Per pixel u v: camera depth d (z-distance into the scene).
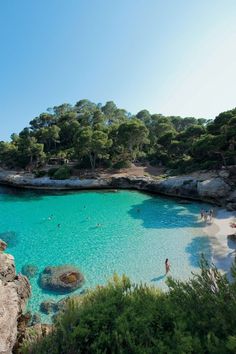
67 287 20.94
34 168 82.50
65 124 104.44
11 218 41.50
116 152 83.94
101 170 73.88
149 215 40.31
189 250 27.20
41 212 44.56
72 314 8.97
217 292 7.61
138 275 22.89
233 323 6.55
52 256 27.56
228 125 52.69
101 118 110.19
